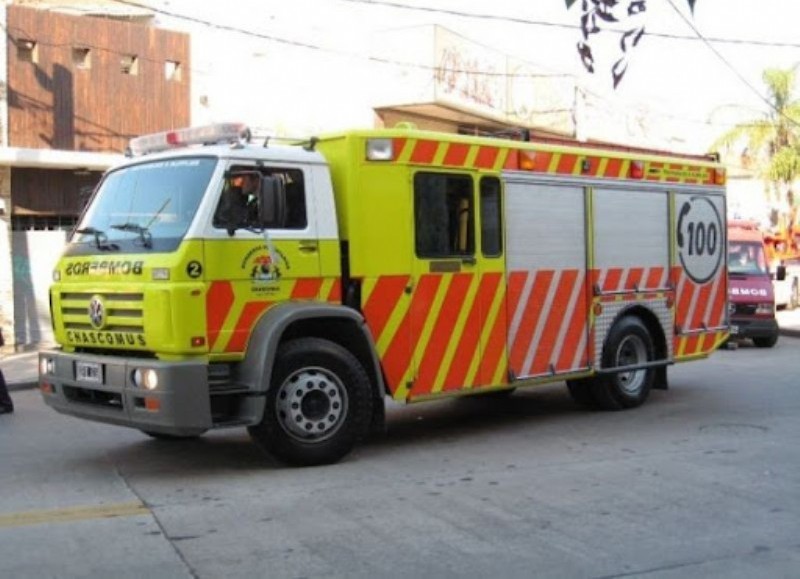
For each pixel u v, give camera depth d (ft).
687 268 36.70
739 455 26.61
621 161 33.81
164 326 23.12
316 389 25.32
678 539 18.78
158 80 63.21
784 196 103.14
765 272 61.77
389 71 71.31
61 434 31.48
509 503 21.49
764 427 31.12
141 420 23.47
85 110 59.62
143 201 25.23
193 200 23.98
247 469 25.32
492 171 29.55
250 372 24.08
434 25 69.00
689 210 36.78
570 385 35.12
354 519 20.25
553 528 19.52
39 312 59.31
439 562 17.40
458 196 28.68
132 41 61.82
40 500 22.25
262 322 24.45
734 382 42.75
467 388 28.86
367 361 26.66
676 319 36.24
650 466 25.23
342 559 17.60
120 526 19.90
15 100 56.49
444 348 28.22
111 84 60.80
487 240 29.43
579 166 32.30
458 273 28.53
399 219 27.12
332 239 26.04
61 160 56.95
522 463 25.76
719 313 38.42
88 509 21.31
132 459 26.94
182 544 18.60
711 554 17.87
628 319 34.35
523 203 30.50
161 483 23.85
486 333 29.32
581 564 17.26
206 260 23.54
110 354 25.25
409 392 27.40
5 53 55.98
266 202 24.48
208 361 23.62
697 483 23.31
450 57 70.74
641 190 34.68
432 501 21.70
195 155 24.75
